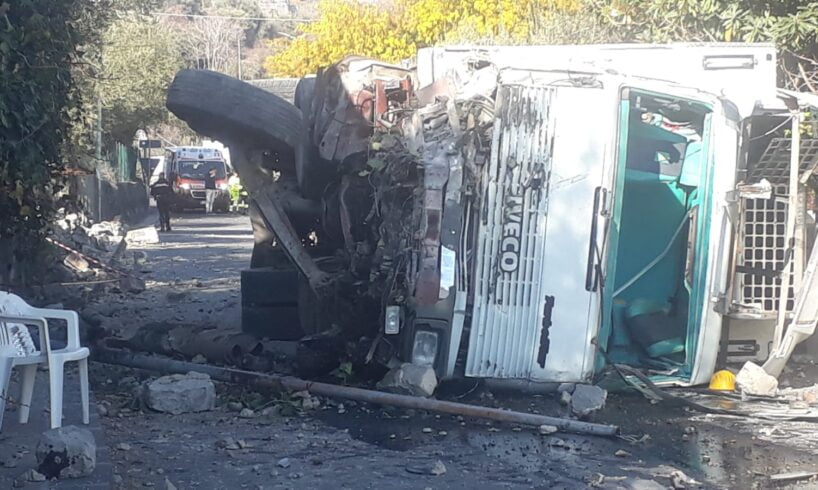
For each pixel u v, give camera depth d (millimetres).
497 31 29000
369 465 6699
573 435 7543
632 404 8539
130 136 45406
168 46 41906
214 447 7059
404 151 8633
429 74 9648
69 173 12898
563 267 8438
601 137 8453
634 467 6758
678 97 8688
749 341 9336
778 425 7914
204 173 52406
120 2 19078
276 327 10711
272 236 11289
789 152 9359
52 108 10828
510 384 8594
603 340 8672
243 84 10617
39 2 10570
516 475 6527
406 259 8453
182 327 10375
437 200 8352
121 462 6637
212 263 21953
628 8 12664
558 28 21734
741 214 8977
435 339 8430
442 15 35625
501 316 8430
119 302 14719
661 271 9367
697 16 11758
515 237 8422
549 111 8461
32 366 6863
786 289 8891
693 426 7875
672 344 9195
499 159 8398
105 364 9461
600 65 9453
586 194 8461
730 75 9766
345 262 9820
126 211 42188
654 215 9312
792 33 11094
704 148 8844
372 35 38594
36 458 5867
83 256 16953
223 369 8758
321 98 9898
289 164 11008
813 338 10125
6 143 10289
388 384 8328
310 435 7430
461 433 7551
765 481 6477
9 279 13008
